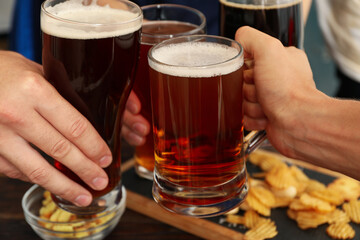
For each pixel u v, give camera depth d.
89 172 0.60
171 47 0.55
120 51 0.55
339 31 1.26
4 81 0.57
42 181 0.60
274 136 0.63
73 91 0.56
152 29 0.72
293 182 0.76
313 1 2.49
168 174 0.54
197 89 0.50
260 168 0.81
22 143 0.59
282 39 0.66
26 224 0.72
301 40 0.69
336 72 1.36
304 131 0.60
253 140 0.63
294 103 0.60
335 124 0.58
